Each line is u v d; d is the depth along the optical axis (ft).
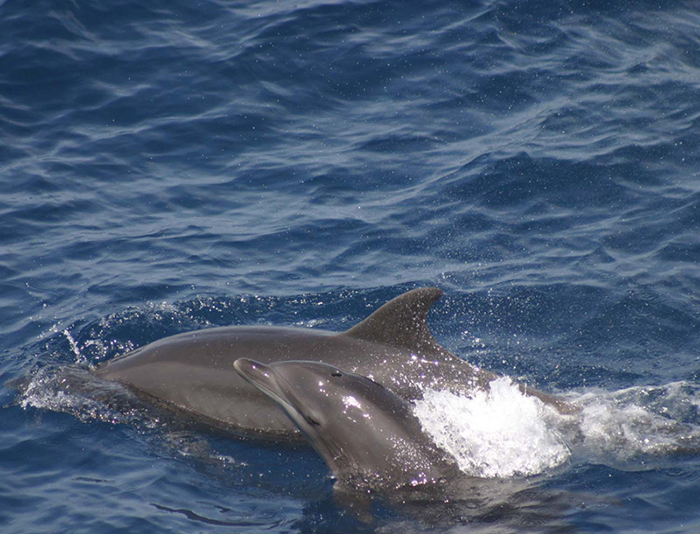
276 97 227.61
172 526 106.01
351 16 252.01
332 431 114.52
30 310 158.10
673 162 196.85
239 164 206.59
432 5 256.11
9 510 109.81
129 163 206.18
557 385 135.64
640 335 148.36
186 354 133.80
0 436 124.57
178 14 254.47
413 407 117.29
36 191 194.80
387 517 105.81
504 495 108.17
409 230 181.78
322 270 170.91
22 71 230.07
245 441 123.54
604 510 104.58
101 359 145.28
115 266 171.63
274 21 250.16
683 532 100.53
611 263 167.94
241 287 165.17
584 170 195.52
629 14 253.44
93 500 111.34
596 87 225.56
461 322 154.20
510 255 172.96
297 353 128.47
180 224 186.39
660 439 118.21
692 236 173.99
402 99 226.58
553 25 249.75
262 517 107.76
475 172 197.36
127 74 233.14
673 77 228.22
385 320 128.47
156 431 125.70
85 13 248.32
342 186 197.57
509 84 228.43
